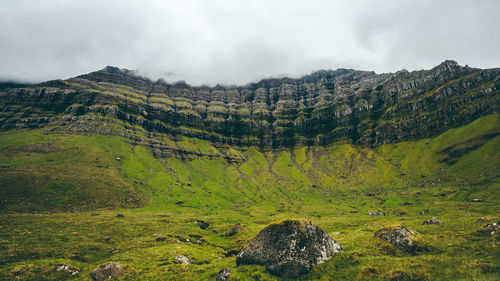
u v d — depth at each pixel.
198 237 112.50
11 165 186.75
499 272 22.50
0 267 53.59
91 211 149.88
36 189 153.25
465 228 44.22
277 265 33.91
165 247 74.62
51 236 82.56
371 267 29.50
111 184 194.62
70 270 52.88
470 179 196.50
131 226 112.12
